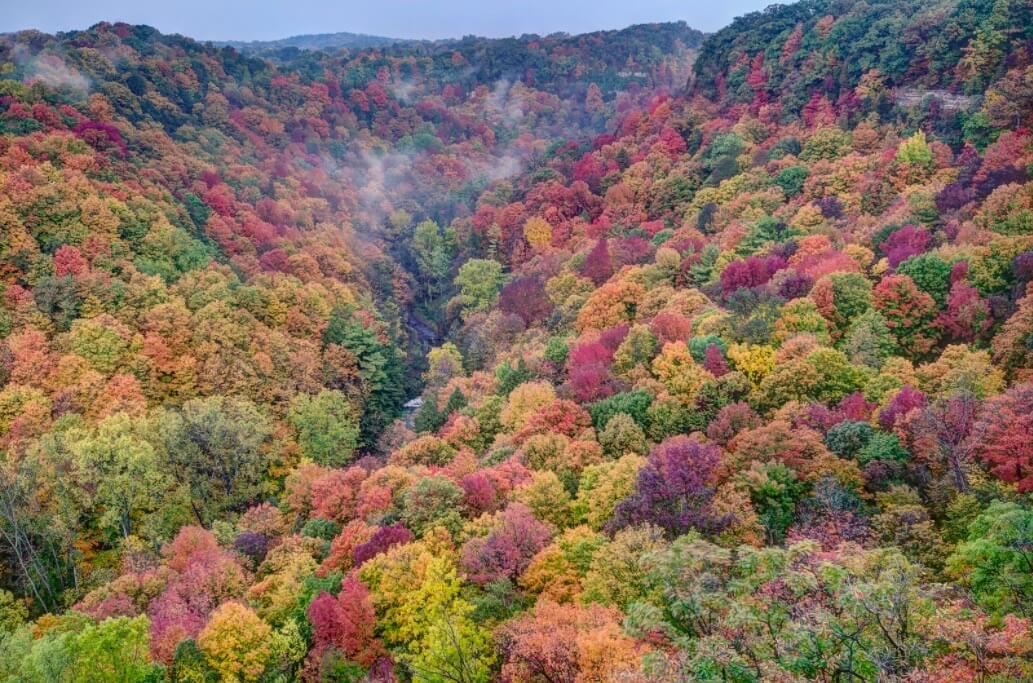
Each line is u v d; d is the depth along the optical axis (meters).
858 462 47.19
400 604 43.22
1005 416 42.34
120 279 101.75
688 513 41.19
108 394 83.44
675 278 101.44
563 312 104.19
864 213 100.88
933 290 70.25
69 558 65.75
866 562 27.83
